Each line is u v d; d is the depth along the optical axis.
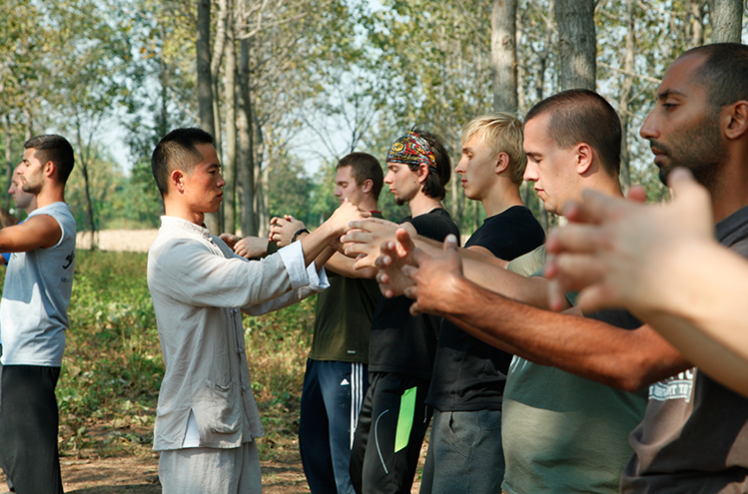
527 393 1.91
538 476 1.86
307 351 8.27
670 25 13.41
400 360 3.15
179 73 24.58
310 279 2.53
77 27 22.00
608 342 1.22
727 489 1.23
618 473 1.75
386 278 1.43
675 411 1.33
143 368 6.99
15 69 18.48
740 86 1.31
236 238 3.30
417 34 19.11
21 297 3.44
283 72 23.83
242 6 14.19
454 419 2.53
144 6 17.39
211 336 2.50
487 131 2.81
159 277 2.49
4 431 3.39
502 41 6.62
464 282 1.23
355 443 3.34
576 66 5.53
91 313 9.43
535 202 26.44
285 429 5.64
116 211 79.50
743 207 1.28
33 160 3.62
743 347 0.62
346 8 19.06
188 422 2.46
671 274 0.62
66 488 4.13
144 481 4.27
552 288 0.67
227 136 13.71
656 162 1.43
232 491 2.52
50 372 3.46
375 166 4.12
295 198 66.75
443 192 3.50
